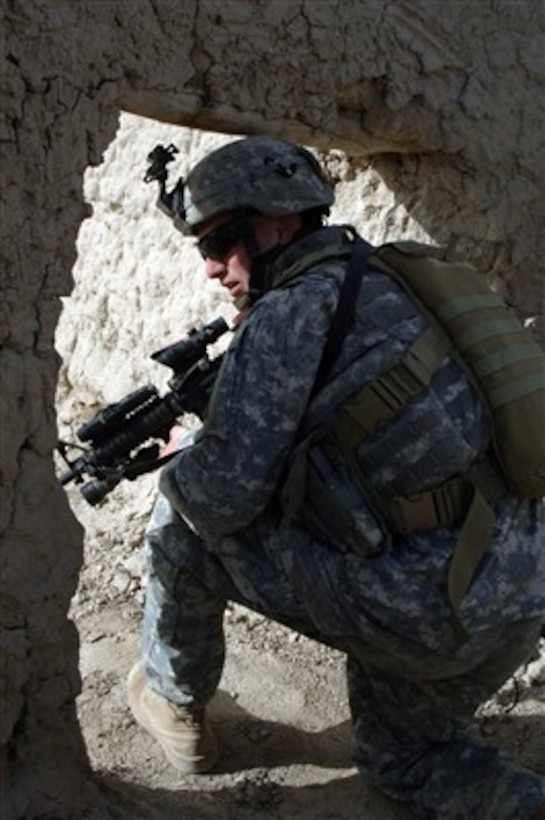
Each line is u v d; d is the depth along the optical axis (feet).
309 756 10.69
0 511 8.57
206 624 9.89
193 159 14.26
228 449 8.55
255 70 9.67
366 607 8.73
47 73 8.30
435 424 8.46
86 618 12.89
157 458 9.25
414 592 8.63
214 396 8.64
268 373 8.41
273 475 8.64
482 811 9.34
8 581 8.67
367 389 8.46
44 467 8.80
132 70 8.87
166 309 14.71
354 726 10.05
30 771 9.09
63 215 8.63
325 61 10.09
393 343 8.51
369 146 10.98
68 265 8.74
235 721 11.09
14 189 8.27
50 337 8.70
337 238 9.09
